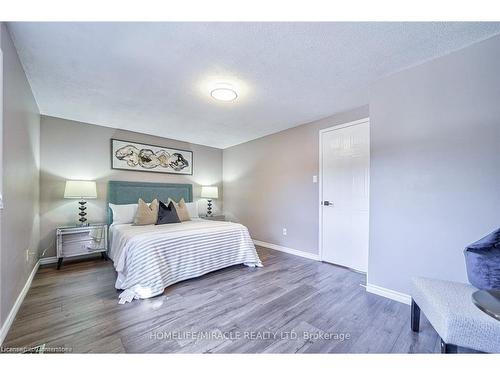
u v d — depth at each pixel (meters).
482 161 1.66
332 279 2.61
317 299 2.11
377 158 2.22
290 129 3.81
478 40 1.66
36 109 2.73
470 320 1.12
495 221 1.61
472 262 1.45
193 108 2.96
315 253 3.42
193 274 2.54
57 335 1.52
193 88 2.40
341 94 2.56
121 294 2.10
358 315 1.83
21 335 1.52
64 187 3.29
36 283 2.41
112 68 2.02
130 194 3.85
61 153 3.28
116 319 1.73
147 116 3.25
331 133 3.24
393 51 1.79
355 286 2.41
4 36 1.45
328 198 3.27
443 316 1.17
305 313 1.86
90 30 1.54
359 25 1.51
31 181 2.44
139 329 1.61
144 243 2.27
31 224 2.45
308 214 3.52
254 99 2.68
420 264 1.94
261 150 4.37
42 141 3.13
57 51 1.77
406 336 1.56
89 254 3.43
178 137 4.41
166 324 1.67
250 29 1.55
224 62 1.94
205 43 1.69
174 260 2.42
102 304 1.96
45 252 3.10
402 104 2.06
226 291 2.27
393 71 2.09
